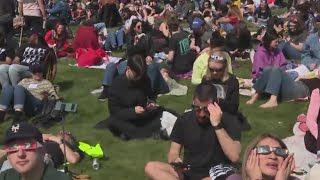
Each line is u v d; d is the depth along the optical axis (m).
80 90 19.50
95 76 21.50
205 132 10.51
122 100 14.71
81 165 12.90
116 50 27.45
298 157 13.05
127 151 13.91
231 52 25.16
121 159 13.41
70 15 39.09
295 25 22.97
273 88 17.34
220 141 10.27
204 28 25.42
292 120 16.16
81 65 23.36
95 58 23.42
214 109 10.35
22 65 18.00
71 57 25.41
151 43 23.62
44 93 16.33
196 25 24.81
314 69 19.69
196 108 10.45
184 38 21.00
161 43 24.91
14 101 15.98
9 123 15.86
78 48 24.81
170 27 24.48
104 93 18.30
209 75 13.98
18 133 7.86
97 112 17.06
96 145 13.62
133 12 38.97
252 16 42.03
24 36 28.80
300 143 13.91
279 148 8.13
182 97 18.31
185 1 43.22
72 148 13.23
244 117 15.95
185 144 10.73
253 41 27.77
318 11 33.00
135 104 14.70
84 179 11.92
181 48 20.94
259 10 40.94
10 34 25.69
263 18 40.69
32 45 18.73
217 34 18.91
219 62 13.80
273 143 8.18
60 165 12.64
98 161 13.09
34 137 7.94
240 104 17.73
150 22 35.44
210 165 10.46
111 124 14.88
